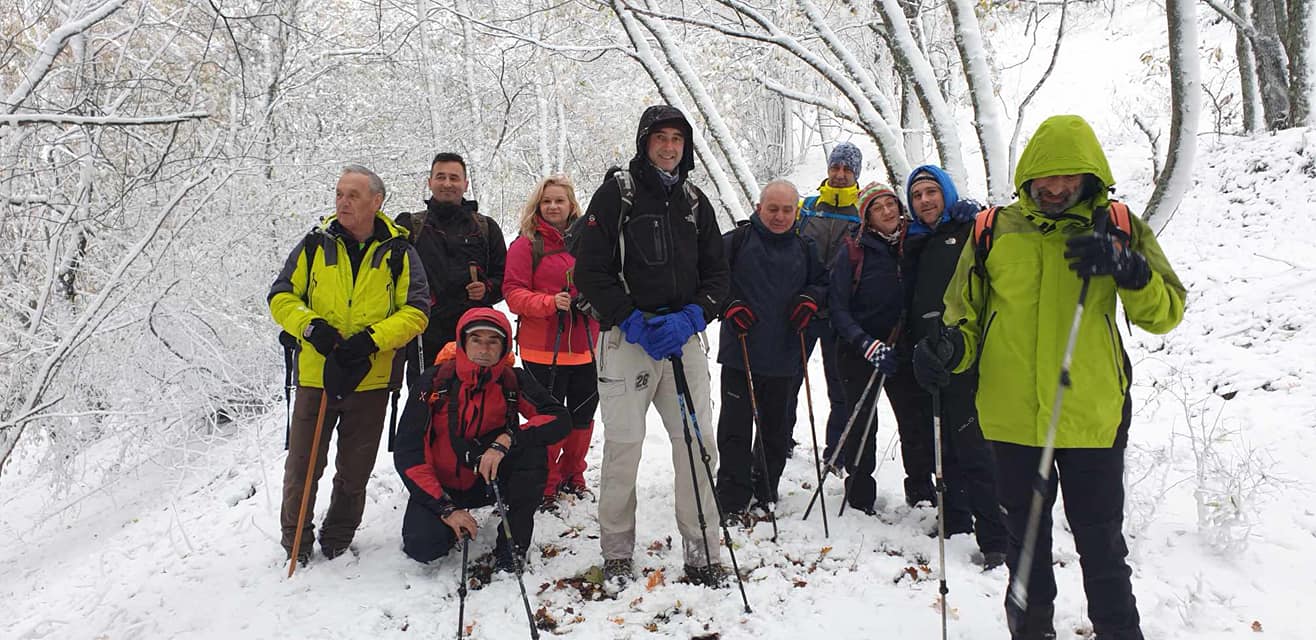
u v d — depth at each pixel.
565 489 4.61
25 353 5.93
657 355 3.24
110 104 7.17
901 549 3.83
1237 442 4.77
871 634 3.09
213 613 3.50
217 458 6.11
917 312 3.75
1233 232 7.98
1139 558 3.59
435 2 7.68
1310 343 5.77
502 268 4.80
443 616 3.38
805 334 4.67
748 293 4.02
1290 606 3.18
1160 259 2.54
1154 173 9.57
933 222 3.80
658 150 3.23
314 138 11.13
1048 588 2.71
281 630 3.29
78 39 6.40
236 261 7.67
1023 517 2.68
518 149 15.77
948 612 3.20
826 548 3.83
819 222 4.99
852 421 3.93
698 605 3.38
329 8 11.91
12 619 4.26
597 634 3.21
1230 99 12.49
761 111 14.86
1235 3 10.43
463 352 3.68
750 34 5.95
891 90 9.16
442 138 13.75
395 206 12.79
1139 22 18.73
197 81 7.89
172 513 5.30
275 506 4.77
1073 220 2.57
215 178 7.25
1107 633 2.58
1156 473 4.47
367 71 13.05
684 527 3.56
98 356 6.14
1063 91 16.86
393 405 3.94
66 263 6.21
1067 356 2.43
